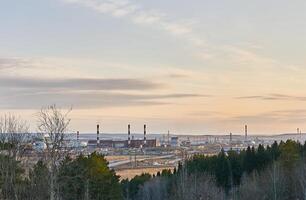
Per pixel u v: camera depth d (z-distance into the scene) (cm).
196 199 6788
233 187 8069
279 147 8869
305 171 6894
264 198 7019
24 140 4300
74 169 4516
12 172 4116
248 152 8894
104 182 5412
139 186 9131
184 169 7850
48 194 3753
